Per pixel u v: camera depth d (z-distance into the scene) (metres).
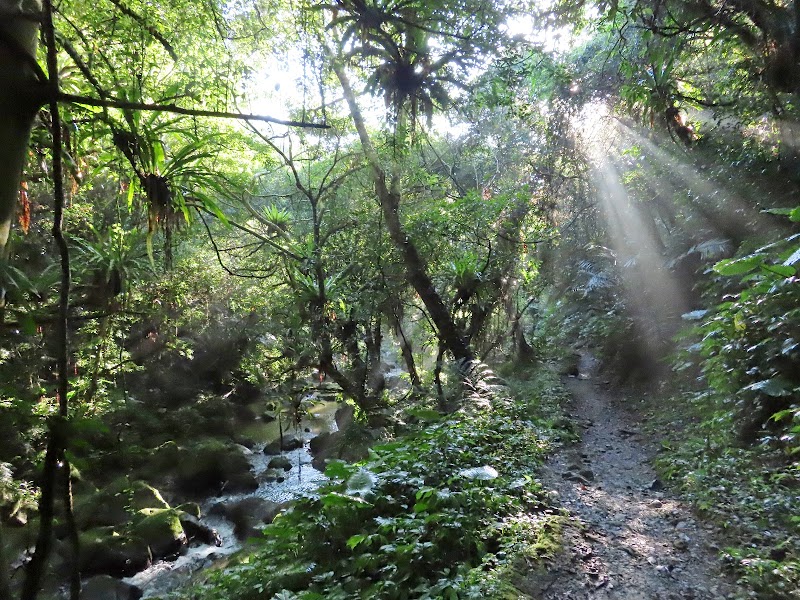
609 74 10.28
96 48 4.43
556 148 11.97
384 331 12.45
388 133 7.62
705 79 8.99
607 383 9.79
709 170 8.58
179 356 13.68
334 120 7.85
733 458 4.83
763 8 5.82
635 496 4.73
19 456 5.94
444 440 5.23
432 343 10.91
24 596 1.71
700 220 9.02
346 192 9.54
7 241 1.67
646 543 3.80
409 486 4.42
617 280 11.43
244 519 8.48
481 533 3.74
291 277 8.79
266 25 5.29
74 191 4.47
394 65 5.92
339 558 3.85
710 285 8.27
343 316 9.08
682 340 8.45
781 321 4.68
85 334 10.02
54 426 1.88
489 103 6.58
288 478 10.31
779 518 3.77
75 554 1.90
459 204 9.14
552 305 15.38
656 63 7.17
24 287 2.69
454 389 8.59
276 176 12.07
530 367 11.38
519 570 3.31
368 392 9.56
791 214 4.32
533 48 6.60
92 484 8.66
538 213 11.54
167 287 10.73
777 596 2.98
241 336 12.80
